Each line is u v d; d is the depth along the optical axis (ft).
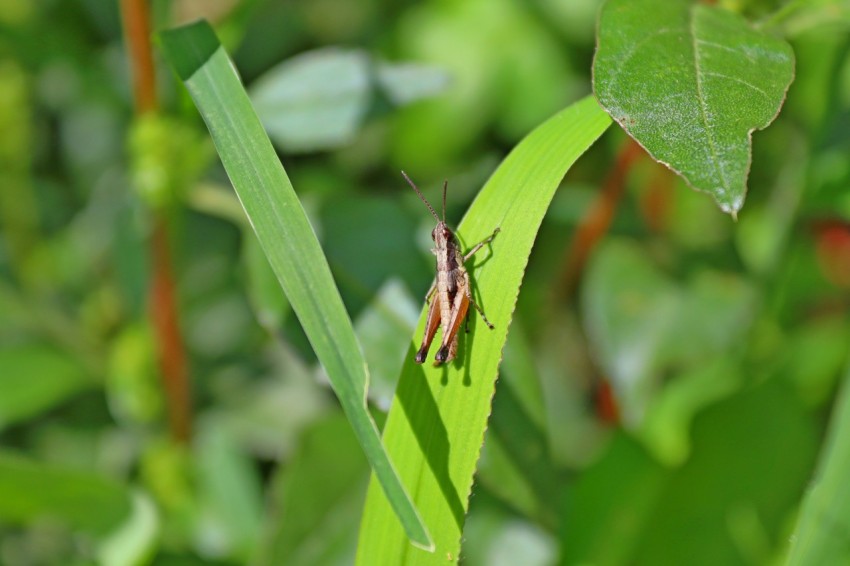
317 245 1.43
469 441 1.47
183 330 1.80
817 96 1.88
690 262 1.83
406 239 1.68
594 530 1.77
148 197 1.70
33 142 2.30
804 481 1.79
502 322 1.47
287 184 1.44
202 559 1.80
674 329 1.79
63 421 1.98
